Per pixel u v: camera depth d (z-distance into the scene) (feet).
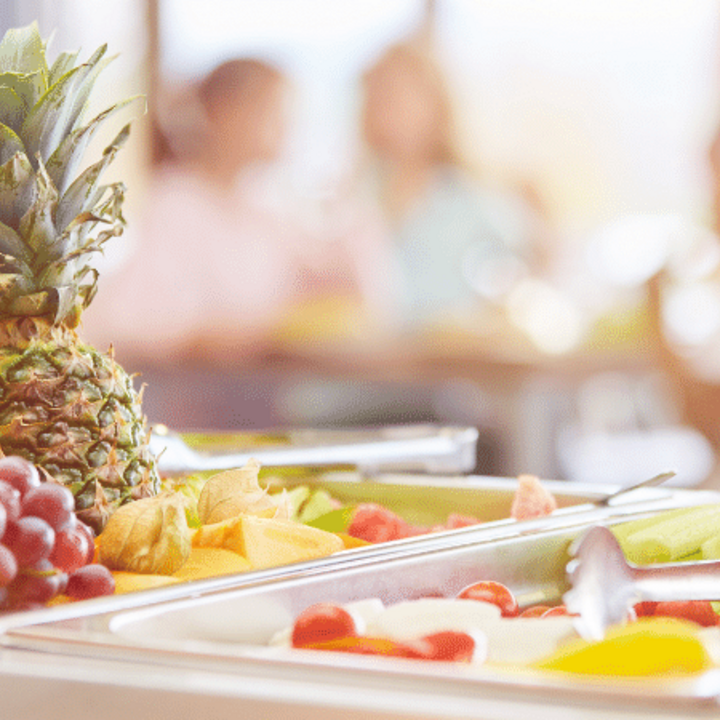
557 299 18.79
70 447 4.44
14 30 4.91
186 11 20.75
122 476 4.60
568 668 2.77
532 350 16.56
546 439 16.49
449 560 4.12
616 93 21.03
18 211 4.58
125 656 2.63
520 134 20.80
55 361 4.50
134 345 18.98
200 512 4.80
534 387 16.08
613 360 16.01
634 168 20.95
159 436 5.67
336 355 17.29
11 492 3.47
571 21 20.93
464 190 20.43
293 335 18.51
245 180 19.84
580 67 20.99
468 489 6.39
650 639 2.78
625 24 20.85
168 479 5.31
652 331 16.47
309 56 20.44
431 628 3.32
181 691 2.36
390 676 2.31
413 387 17.40
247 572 3.64
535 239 20.40
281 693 2.28
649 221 20.75
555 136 20.90
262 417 18.11
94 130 4.78
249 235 19.48
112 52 20.95
